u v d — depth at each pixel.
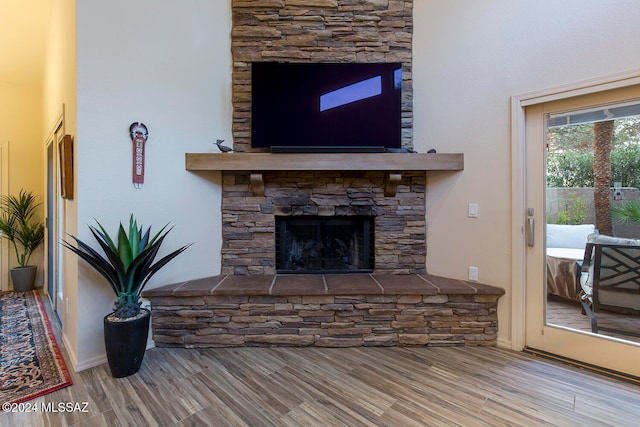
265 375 1.96
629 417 1.57
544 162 2.18
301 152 2.56
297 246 2.99
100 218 2.09
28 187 4.12
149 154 2.31
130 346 1.92
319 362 2.12
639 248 1.93
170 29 2.41
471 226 2.47
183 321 2.33
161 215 2.38
